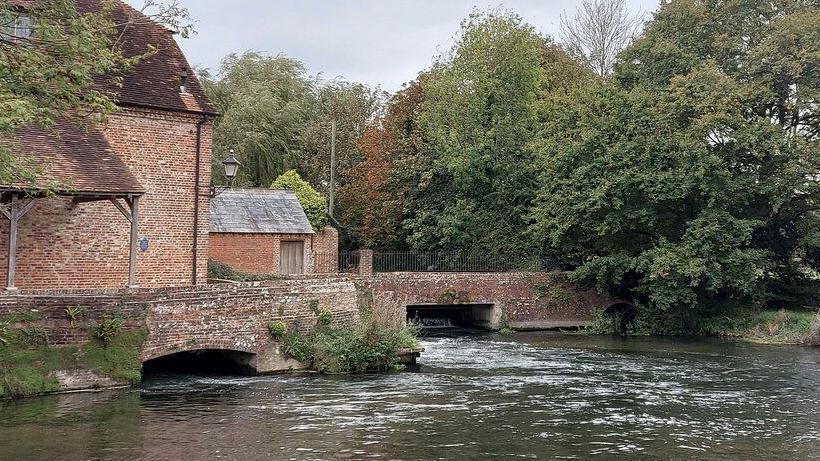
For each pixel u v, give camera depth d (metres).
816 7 34.94
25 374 15.01
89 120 14.17
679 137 32.69
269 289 19.27
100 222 21.36
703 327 34.75
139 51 23.52
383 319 21.62
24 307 15.20
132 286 19.05
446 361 24.00
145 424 13.37
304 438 12.84
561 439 13.53
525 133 41.72
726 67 35.38
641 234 36.44
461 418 15.03
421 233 42.59
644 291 36.00
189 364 20.52
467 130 42.03
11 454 11.18
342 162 49.41
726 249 32.25
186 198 23.20
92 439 12.18
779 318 33.22
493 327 36.09
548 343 30.58
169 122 22.91
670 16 37.00
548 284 37.03
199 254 23.47
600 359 25.39
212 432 13.02
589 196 34.28
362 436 13.16
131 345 16.45
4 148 12.05
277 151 47.78
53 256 20.41
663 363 24.55
